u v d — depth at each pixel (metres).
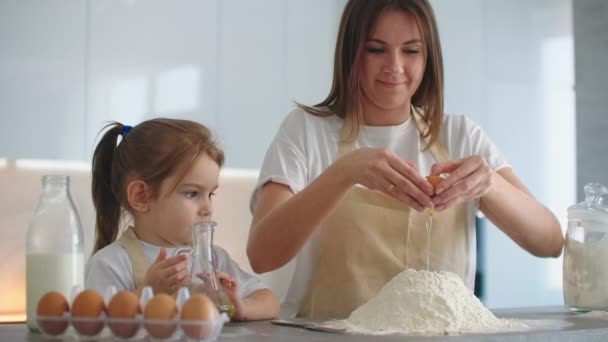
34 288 1.12
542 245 1.65
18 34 2.70
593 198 1.58
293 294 1.72
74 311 0.98
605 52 3.53
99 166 1.70
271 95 3.15
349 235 1.63
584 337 1.15
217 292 1.27
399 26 1.56
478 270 3.45
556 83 3.72
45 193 1.15
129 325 0.96
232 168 3.05
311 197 1.41
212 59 3.03
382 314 1.22
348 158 1.38
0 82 2.67
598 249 1.52
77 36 2.79
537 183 3.65
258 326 1.25
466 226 1.69
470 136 1.75
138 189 1.57
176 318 0.95
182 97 2.97
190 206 1.57
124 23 2.87
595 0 3.58
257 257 1.49
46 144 2.73
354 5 1.64
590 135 3.61
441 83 1.69
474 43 3.54
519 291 3.56
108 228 1.69
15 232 2.68
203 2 3.01
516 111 3.63
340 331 1.12
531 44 3.69
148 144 1.59
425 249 1.63
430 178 1.36
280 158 1.63
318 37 3.27
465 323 1.18
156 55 2.92
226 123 3.05
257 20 3.12
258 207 1.59
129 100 2.87
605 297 1.52
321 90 3.28
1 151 2.67
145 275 1.38
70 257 1.13
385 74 1.57
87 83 2.80
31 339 1.02
